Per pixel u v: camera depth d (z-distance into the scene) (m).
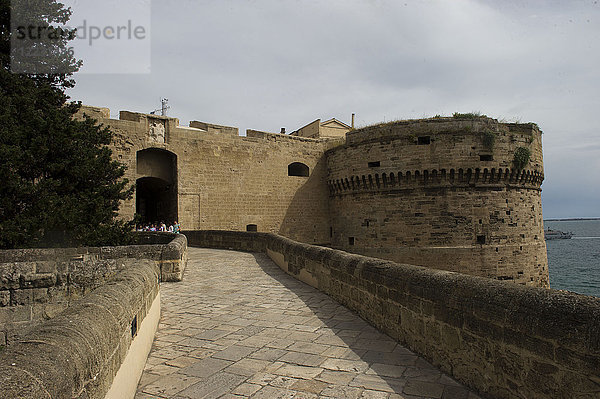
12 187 14.93
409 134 31.73
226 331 7.66
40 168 16.69
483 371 4.76
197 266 16.28
